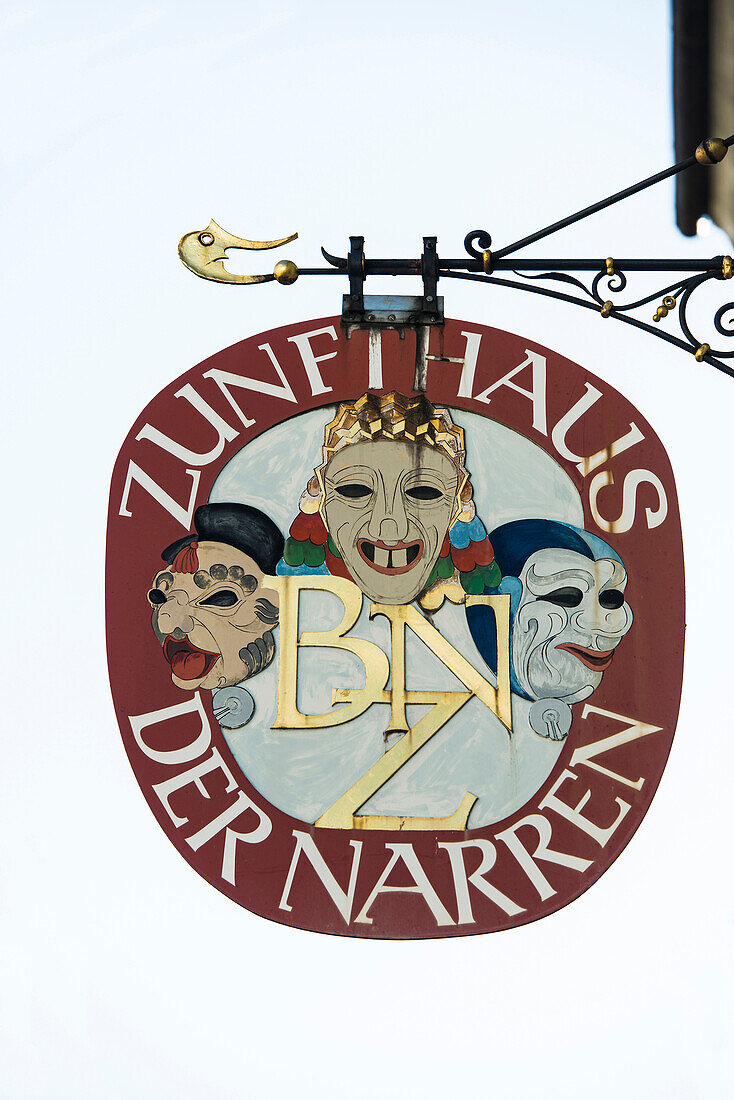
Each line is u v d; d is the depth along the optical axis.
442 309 8.58
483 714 8.09
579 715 8.08
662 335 8.81
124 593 8.20
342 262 8.67
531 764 8.02
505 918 7.82
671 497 8.38
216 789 7.96
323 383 8.48
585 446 8.45
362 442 8.41
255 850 7.89
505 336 8.58
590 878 7.88
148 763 7.98
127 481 8.33
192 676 8.10
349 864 7.88
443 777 8.01
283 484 8.37
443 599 8.23
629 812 7.96
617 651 8.16
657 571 8.28
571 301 8.76
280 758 8.02
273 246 8.68
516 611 8.21
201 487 8.34
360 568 8.26
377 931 7.80
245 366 8.51
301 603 8.21
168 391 8.45
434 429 8.45
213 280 8.66
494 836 7.92
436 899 7.84
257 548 8.28
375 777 8.00
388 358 8.52
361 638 8.16
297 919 7.80
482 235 8.67
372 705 8.08
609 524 8.34
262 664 8.12
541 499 8.38
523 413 8.48
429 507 8.34
